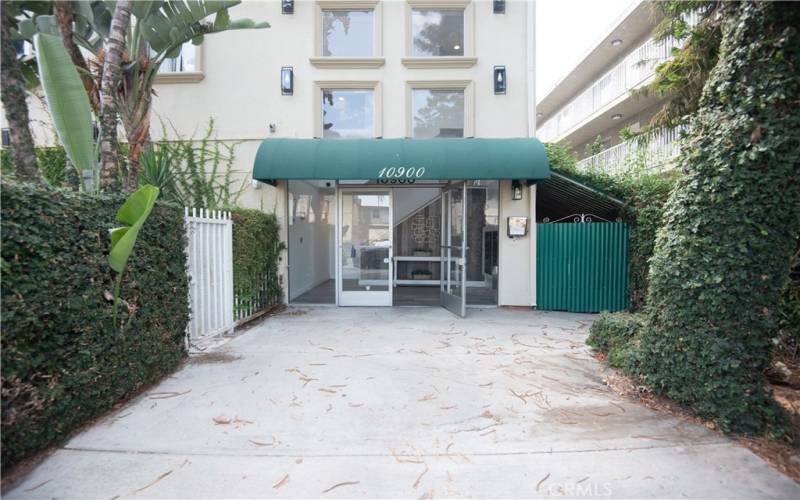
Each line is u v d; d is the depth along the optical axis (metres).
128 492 2.40
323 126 8.44
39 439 2.71
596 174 7.95
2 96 3.31
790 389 3.89
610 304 7.77
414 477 2.58
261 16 8.21
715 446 2.92
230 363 4.66
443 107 8.44
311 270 9.87
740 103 3.01
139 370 3.73
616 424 3.24
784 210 2.95
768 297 3.05
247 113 8.23
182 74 8.12
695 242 3.20
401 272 11.23
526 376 4.30
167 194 7.39
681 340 3.34
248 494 2.40
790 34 2.77
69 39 4.82
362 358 4.89
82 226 3.07
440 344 5.52
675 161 4.11
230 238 6.01
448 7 8.26
